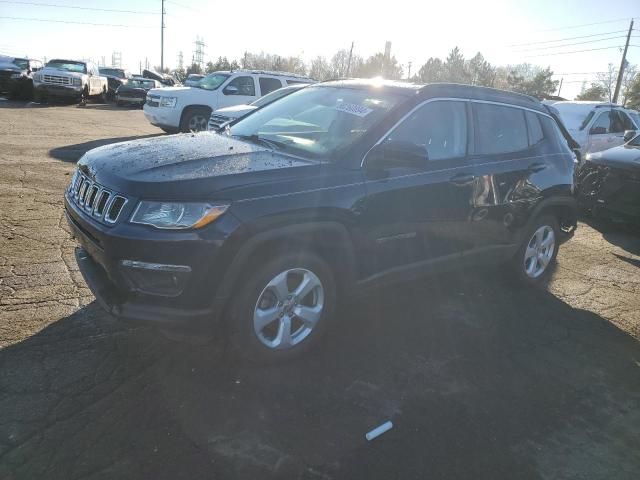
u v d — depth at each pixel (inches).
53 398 111.8
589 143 439.5
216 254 112.2
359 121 148.1
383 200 139.3
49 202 250.7
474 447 109.3
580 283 212.7
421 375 133.9
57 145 426.0
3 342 129.8
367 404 120.0
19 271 169.3
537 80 2114.9
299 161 134.5
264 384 123.6
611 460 110.2
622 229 310.3
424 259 157.6
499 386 132.7
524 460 107.2
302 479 96.3
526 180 183.2
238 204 115.3
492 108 177.3
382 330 156.3
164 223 111.0
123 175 119.6
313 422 112.0
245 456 100.5
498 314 175.3
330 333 151.6
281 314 129.7
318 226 126.4
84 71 901.8
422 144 153.6
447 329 160.9
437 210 154.5
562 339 161.9
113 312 115.5
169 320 113.8
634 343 164.2
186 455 99.2
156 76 1366.9
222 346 137.6
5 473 91.3
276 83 559.2
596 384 138.6
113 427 104.7
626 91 2272.4
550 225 204.5
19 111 682.2
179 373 124.5
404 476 99.3
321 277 133.9
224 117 412.5
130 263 111.9
